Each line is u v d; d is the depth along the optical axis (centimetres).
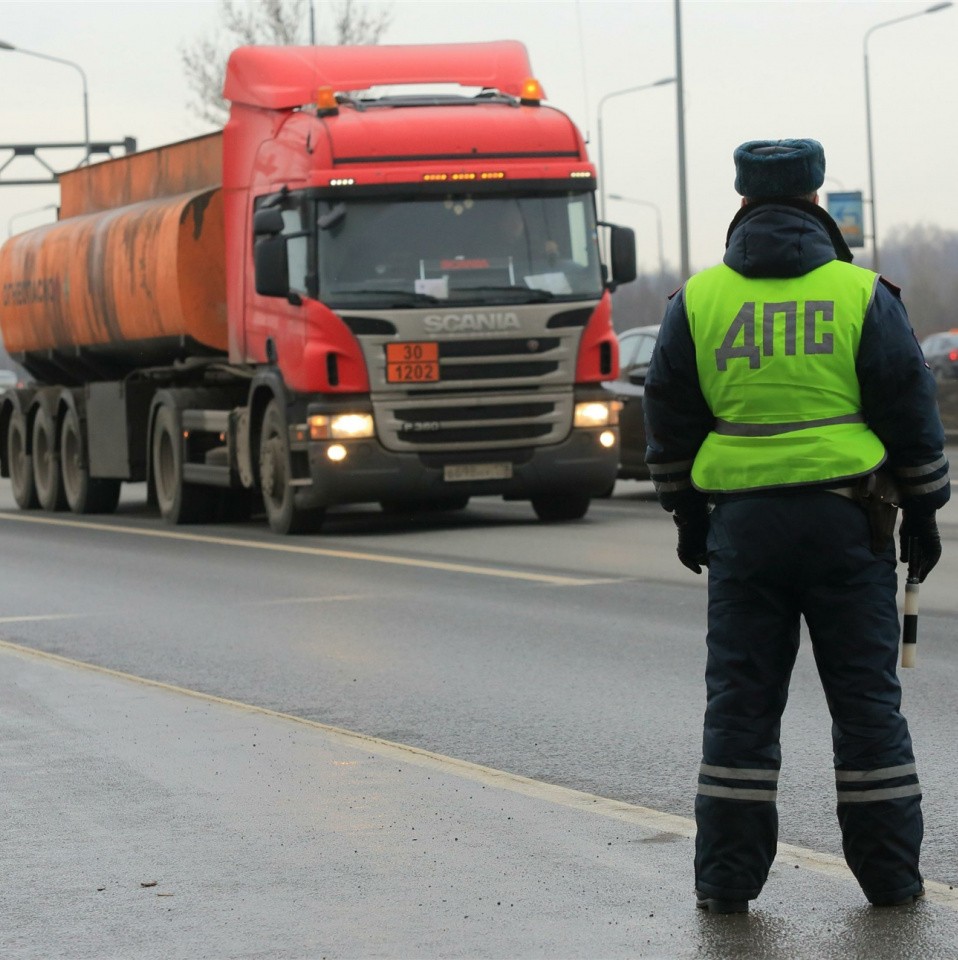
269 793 1705
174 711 2155
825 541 1255
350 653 2609
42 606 3275
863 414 1275
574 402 4431
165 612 3136
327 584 3472
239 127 4772
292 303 4325
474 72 4731
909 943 1208
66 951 1252
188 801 1680
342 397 4312
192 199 4912
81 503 5856
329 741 1952
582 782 1748
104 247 5556
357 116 4394
